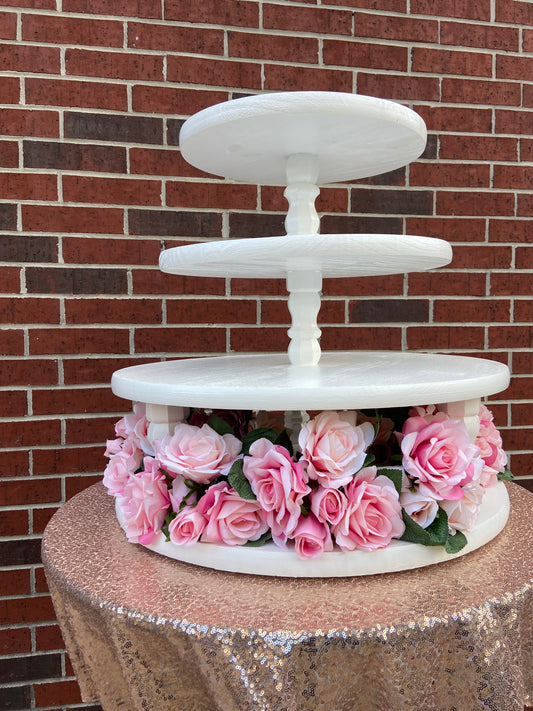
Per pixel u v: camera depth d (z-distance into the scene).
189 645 0.55
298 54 1.26
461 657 0.56
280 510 0.63
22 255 1.19
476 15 1.34
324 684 0.54
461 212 1.37
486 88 1.36
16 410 1.21
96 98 1.20
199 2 1.22
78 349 1.23
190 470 0.66
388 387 0.62
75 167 1.20
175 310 1.26
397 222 1.34
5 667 1.23
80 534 0.80
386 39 1.30
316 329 0.87
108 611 0.58
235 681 0.53
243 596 0.60
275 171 0.92
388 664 0.54
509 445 1.43
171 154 1.24
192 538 0.66
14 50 1.16
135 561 0.70
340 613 0.56
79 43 1.18
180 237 1.25
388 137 0.73
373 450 0.74
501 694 0.56
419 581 0.63
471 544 0.69
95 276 1.22
